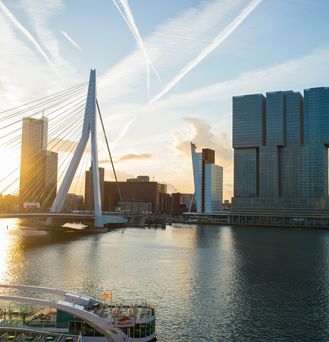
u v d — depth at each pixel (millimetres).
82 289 85500
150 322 55875
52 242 182625
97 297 79000
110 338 53375
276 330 63000
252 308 74125
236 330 62688
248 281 97438
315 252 159875
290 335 61062
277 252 159125
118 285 90188
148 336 55344
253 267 118750
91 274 102062
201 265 121125
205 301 78188
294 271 112312
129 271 108000
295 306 75812
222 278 100625
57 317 53844
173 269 112750
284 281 98062
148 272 107125
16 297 54906
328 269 116250
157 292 84562
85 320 53594
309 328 64125
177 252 154625
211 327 63719
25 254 137250
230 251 160750
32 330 51938
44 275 99250
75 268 110438
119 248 164875
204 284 93188
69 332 53281
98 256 137125
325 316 70000
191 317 68250
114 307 57906
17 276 97312
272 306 75625
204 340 58469
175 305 75062
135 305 59719
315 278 102188
